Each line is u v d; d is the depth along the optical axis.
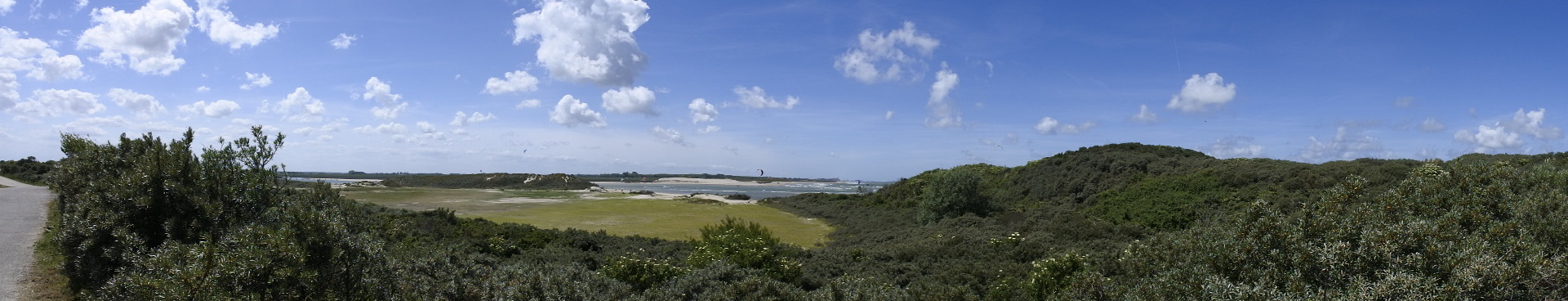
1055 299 10.30
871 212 38.19
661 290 11.88
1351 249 5.75
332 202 7.99
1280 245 6.00
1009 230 23.84
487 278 9.23
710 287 11.71
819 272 15.77
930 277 15.16
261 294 5.93
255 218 8.08
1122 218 24.39
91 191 9.05
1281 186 23.50
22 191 31.67
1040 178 36.28
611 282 12.24
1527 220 7.06
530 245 19.59
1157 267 7.44
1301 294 5.35
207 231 7.80
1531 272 5.04
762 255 14.49
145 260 7.07
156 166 8.38
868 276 14.89
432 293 7.89
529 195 56.31
